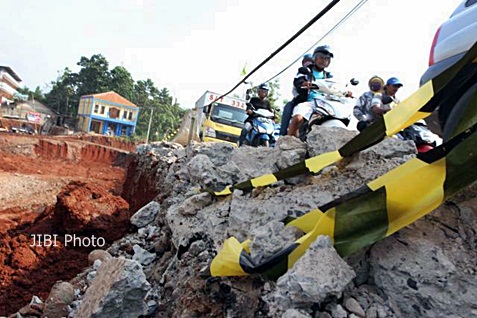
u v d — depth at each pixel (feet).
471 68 6.80
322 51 17.71
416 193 6.38
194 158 13.28
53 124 196.54
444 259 6.17
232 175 12.63
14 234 24.66
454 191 6.09
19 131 147.74
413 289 6.25
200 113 60.29
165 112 248.32
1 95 241.55
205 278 8.71
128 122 206.18
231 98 56.03
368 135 8.71
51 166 84.89
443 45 8.76
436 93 7.29
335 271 6.28
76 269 17.79
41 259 18.25
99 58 256.93
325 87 16.07
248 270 7.58
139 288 9.01
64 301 11.83
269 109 27.35
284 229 7.97
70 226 20.65
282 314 6.52
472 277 5.94
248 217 9.65
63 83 261.24
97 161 102.58
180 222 12.21
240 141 27.14
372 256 6.93
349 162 9.81
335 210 7.13
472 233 6.53
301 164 9.75
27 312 12.25
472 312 5.71
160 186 25.31
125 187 45.50
